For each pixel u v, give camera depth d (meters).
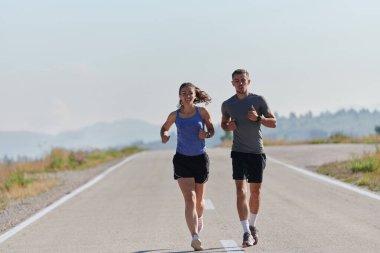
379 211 23.03
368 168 36.41
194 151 18.12
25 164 56.09
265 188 32.50
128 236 19.89
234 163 18.42
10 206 29.91
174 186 35.22
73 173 49.47
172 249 17.59
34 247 18.70
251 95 18.52
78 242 19.19
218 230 20.55
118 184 37.84
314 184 33.38
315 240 18.02
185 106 18.09
